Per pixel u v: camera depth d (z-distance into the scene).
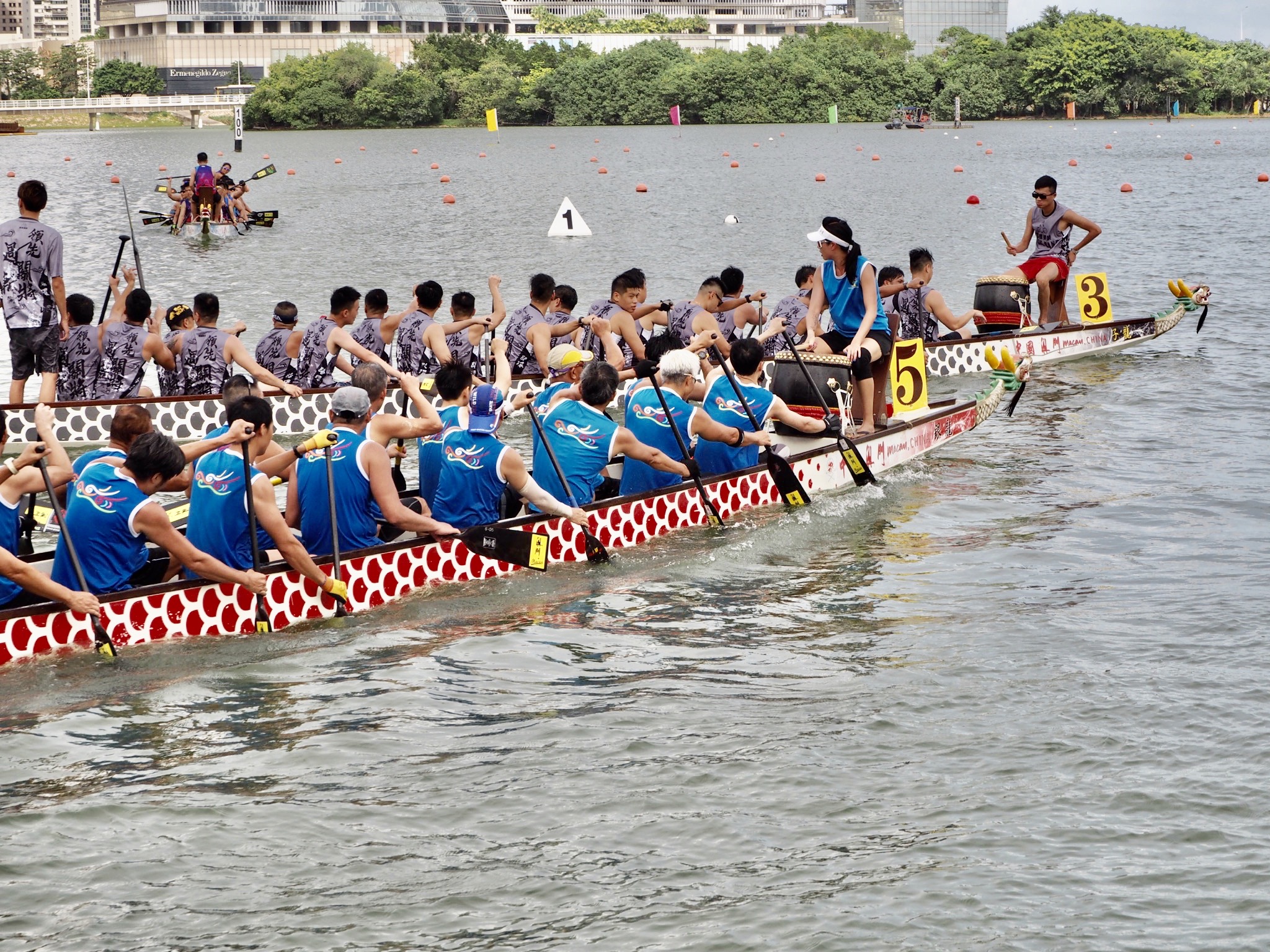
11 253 12.40
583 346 14.36
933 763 6.20
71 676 7.27
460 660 7.59
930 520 10.23
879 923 4.98
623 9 185.75
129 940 4.94
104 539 7.54
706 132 110.12
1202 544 9.41
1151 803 5.78
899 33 198.75
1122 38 138.50
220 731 6.64
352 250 28.69
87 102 120.69
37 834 5.64
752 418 10.29
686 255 27.22
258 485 7.79
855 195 44.06
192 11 152.12
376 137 106.81
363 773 6.20
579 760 6.30
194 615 7.79
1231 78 145.62
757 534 9.93
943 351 15.78
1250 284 22.30
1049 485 11.08
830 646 7.72
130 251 28.75
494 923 5.02
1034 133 105.81
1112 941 4.84
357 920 5.05
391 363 14.80
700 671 7.39
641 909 5.09
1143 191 44.66
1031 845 5.48
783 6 191.25
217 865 5.43
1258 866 5.29
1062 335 16.48
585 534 9.23
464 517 8.99
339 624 8.17
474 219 36.25
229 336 13.15
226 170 32.62
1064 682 7.06
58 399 13.11
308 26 157.50
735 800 5.90
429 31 165.38
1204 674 7.12
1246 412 13.49
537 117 134.38
